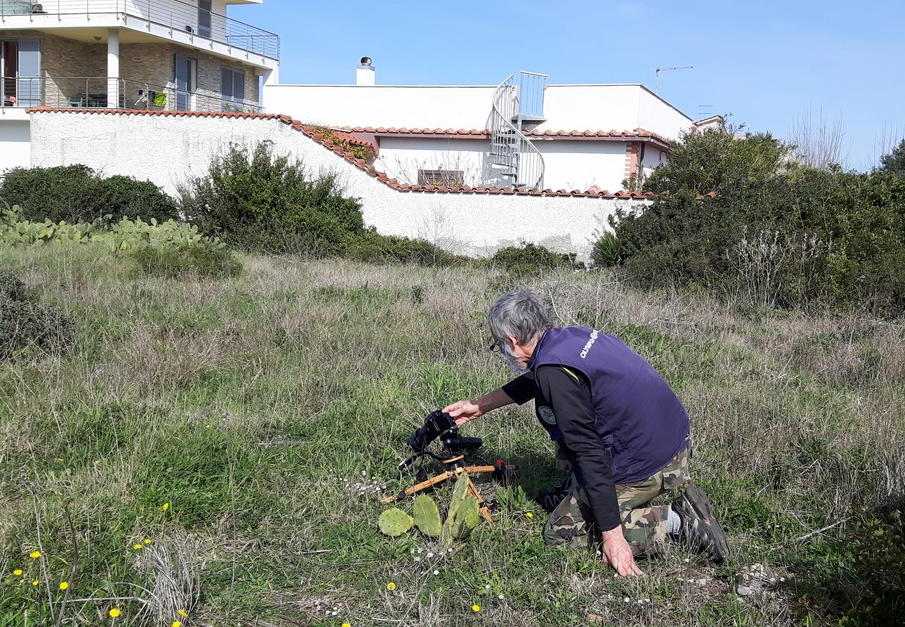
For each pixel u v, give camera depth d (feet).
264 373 20.13
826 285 34.50
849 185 38.75
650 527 11.51
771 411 17.54
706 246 38.83
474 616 10.12
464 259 52.54
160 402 16.89
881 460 14.11
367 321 25.75
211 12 98.94
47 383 17.51
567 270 45.29
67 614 9.58
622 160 71.51
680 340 25.49
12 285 21.71
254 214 52.95
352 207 56.65
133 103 92.94
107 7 89.56
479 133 73.00
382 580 10.96
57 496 12.28
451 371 20.30
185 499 12.54
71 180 58.03
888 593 10.19
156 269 34.76
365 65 96.73
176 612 9.71
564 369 10.84
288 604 10.37
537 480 13.96
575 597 10.57
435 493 13.33
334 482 13.78
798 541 12.18
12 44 90.22
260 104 110.22
